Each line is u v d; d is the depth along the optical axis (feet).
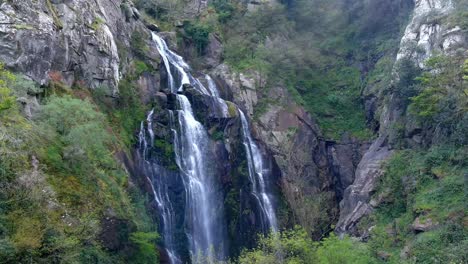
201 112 141.18
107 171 98.73
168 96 136.98
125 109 124.88
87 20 120.67
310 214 139.64
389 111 141.38
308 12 200.44
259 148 153.58
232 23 191.62
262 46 178.40
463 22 135.44
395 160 125.49
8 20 95.20
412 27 153.79
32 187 73.77
